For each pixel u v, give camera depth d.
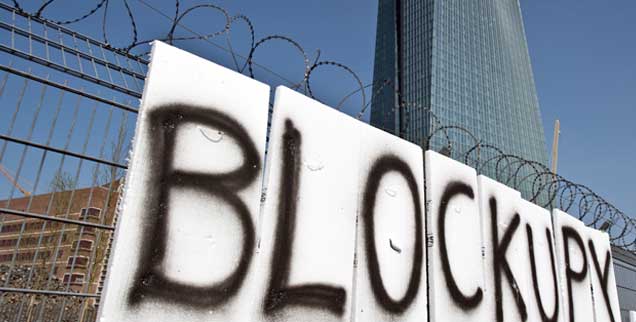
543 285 6.53
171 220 3.38
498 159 6.54
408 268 4.88
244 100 4.00
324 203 4.32
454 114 77.12
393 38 91.38
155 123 3.47
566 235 7.27
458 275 5.36
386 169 4.98
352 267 4.38
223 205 3.65
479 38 90.56
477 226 5.83
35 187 3.14
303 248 4.07
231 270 3.59
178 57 3.72
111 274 3.06
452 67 81.44
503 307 5.78
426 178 5.47
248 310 3.61
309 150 4.34
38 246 3.20
